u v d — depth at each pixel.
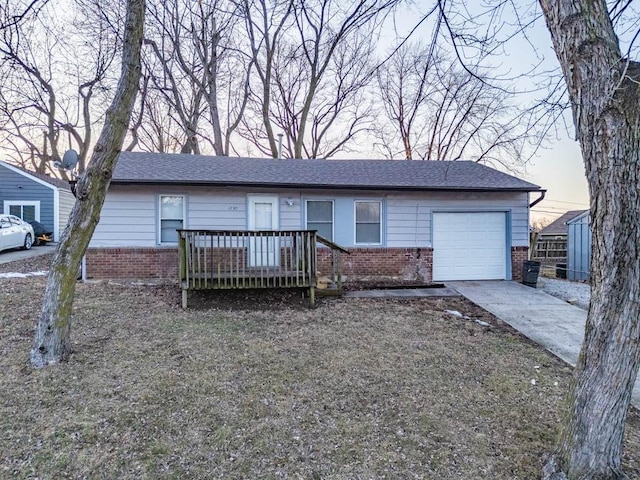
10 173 16.47
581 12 2.36
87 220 4.32
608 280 2.36
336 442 2.97
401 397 3.72
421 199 10.17
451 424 3.27
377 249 9.98
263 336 5.42
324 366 4.41
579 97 2.39
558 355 5.10
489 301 8.01
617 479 2.40
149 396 3.55
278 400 3.59
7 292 7.00
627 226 2.28
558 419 3.40
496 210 10.30
